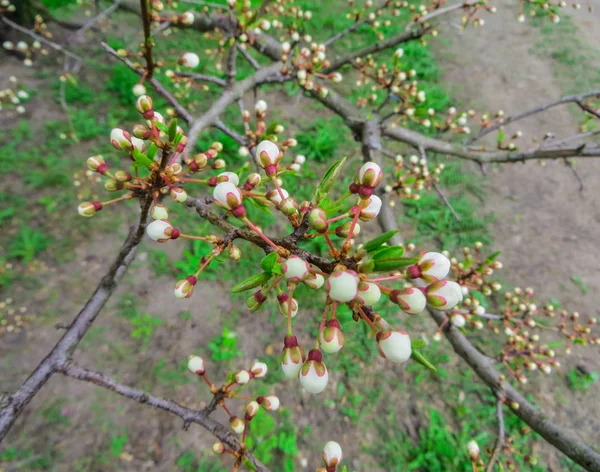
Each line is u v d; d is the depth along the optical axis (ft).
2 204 20.17
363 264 3.41
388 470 15.57
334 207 4.03
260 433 15.43
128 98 25.63
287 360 3.71
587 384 18.17
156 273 19.30
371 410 16.75
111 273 6.38
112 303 18.15
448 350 18.57
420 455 15.78
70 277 18.76
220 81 9.72
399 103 12.30
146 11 6.81
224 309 18.84
